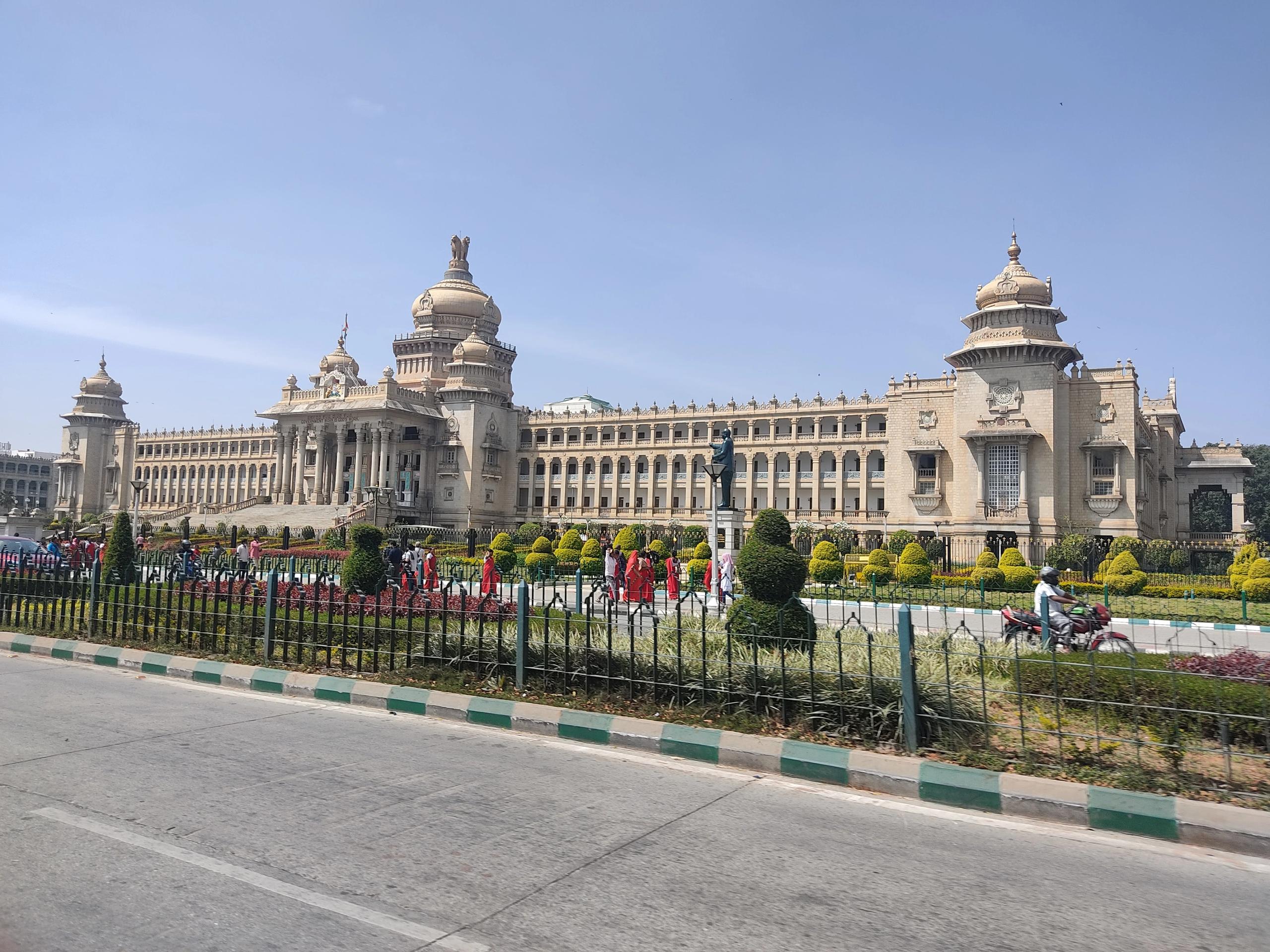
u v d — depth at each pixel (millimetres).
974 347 72062
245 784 9477
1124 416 69500
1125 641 18500
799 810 9180
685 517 93875
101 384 134375
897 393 79000
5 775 9539
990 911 6711
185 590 19219
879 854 7918
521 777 10047
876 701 11352
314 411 100438
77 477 130250
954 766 10008
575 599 30703
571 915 6426
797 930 6281
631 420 99500
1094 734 10680
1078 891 7191
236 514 95750
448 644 15000
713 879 7188
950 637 12398
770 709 12055
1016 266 74188
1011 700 11875
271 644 16484
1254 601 37906
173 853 7461
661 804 9227
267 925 6184
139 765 10086
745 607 14328
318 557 52062
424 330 112375
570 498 103312
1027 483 70062
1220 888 7383
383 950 5840
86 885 6789
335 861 7363
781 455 92062
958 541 72375
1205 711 9969
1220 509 113250
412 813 8664
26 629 20375
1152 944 6199
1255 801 9070
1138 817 8719
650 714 12555
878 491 87000
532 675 13961
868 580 45375
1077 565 54500
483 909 6512
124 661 16906
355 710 13562
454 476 100812
